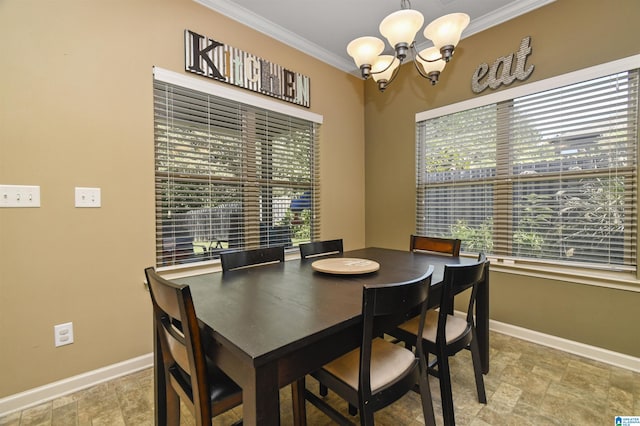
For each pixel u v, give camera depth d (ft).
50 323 5.34
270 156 8.72
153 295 3.66
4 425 4.66
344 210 10.88
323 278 4.87
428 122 9.71
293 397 4.20
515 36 7.66
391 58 6.54
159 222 6.61
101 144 5.81
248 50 8.00
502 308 8.05
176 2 6.73
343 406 5.17
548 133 7.27
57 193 5.38
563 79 6.92
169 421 3.89
